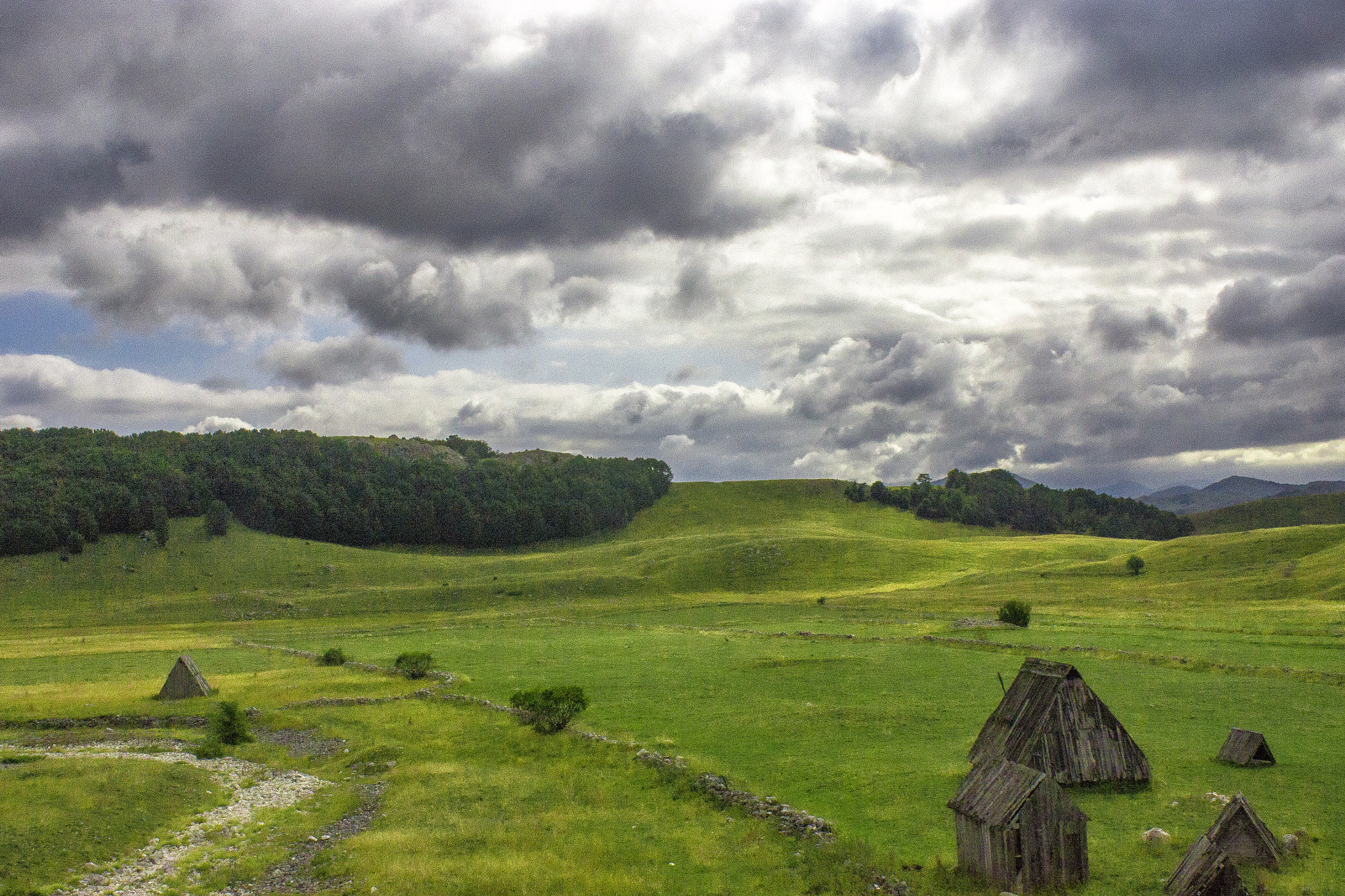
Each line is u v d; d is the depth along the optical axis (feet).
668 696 174.81
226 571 638.94
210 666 264.52
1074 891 70.08
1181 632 229.45
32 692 207.82
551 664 231.30
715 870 84.33
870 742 126.41
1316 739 116.26
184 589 586.86
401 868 87.30
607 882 80.53
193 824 110.01
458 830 100.94
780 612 384.88
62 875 89.92
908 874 76.33
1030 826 71.10
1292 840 75.72
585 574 587.27
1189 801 91.97
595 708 167.22
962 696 156.76
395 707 185.98
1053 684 106.01
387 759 142.31
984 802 74.90
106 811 108.99
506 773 127.03
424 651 270.26
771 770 115.34
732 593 529.45
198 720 178.29
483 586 555.28
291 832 105.91
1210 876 65.05
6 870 87.92
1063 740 102.27
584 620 392.47
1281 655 184.55
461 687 201.67
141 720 179.11
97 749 155.63
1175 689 155.02
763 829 94.22
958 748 119.65
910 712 144.66
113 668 261.65
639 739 138.92
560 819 103.76
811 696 164.96
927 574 579.07
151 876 90.99
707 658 228.43
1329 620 240.94
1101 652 198.59
